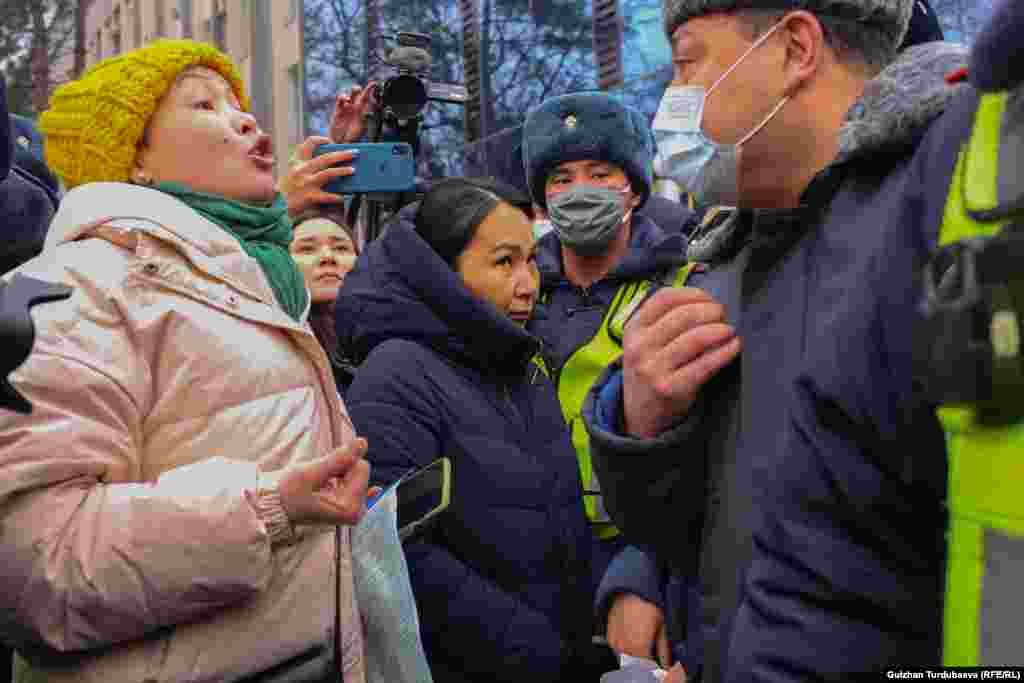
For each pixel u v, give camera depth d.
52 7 10.43
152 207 1.66
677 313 1.28
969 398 0.77
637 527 1.39
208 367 1.57
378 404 2.14
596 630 2.18
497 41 8.48
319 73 12.52
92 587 1.42
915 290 0.93
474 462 2.12
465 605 2.01
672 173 1.38
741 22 1.31
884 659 0.95
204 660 1.51
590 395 1.45
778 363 1.20
